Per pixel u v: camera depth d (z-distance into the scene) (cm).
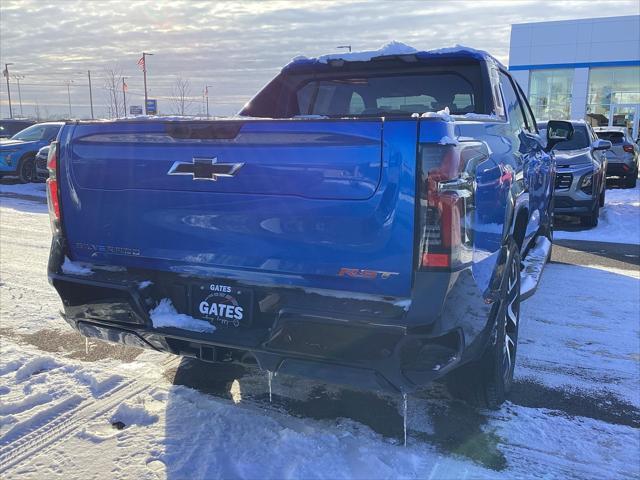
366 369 250
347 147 242
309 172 250
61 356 402
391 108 458
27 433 302
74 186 309
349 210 245
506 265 311
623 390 365
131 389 352
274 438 300
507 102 441
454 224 236
